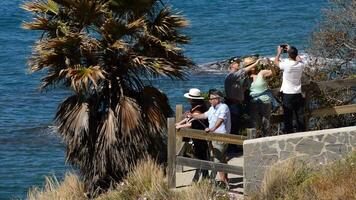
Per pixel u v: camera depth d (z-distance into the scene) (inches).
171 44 1599.4
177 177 1412.4
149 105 1562.5
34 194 1593.3
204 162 1317.7
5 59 4424.2
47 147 2500.0
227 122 1323.8
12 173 2215.8
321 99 1568.7
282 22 5713.6
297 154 1267.2
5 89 3516.2
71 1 1561.3
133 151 1533.0
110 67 1568.7
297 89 1395.2
